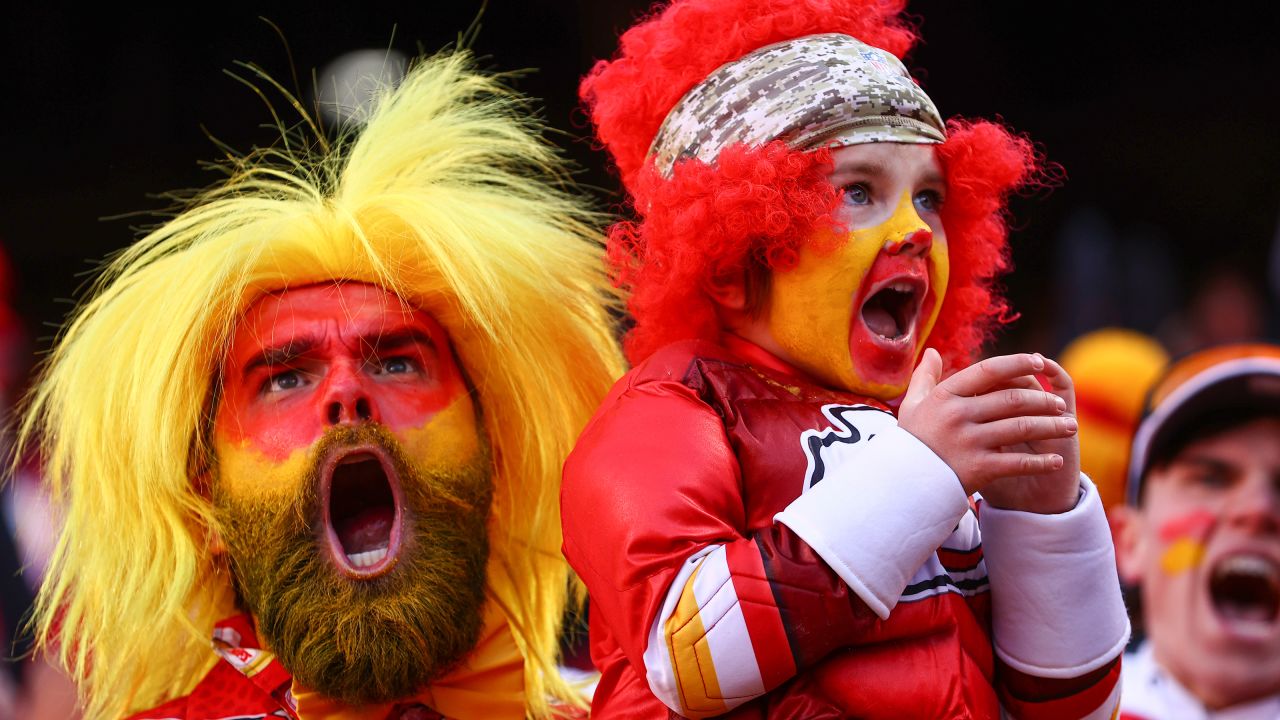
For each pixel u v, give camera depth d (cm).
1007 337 2847
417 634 654
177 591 689
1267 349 853
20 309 2795
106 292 723
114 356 704
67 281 2842
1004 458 545
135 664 713
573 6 2589
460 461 689
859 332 612
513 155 788
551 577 770
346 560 660
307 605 652
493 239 719
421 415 683
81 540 710
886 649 564
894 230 607
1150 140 3566
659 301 639
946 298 704
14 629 1250
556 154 844
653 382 615
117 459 700
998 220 725
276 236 681
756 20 635
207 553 707
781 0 639
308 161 764
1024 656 582
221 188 757
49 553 739
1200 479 831
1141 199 3572
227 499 678
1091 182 3559
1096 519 582
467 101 821
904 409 568
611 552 567
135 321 704
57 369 739
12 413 847
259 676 672
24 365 1769
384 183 730
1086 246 2977
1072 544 577
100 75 2803
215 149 2745
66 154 2830
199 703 686
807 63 618
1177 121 3566
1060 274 2983
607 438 596
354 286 691
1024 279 3412
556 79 2592
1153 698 837
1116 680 588
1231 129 3556
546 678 783
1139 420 877
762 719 558
